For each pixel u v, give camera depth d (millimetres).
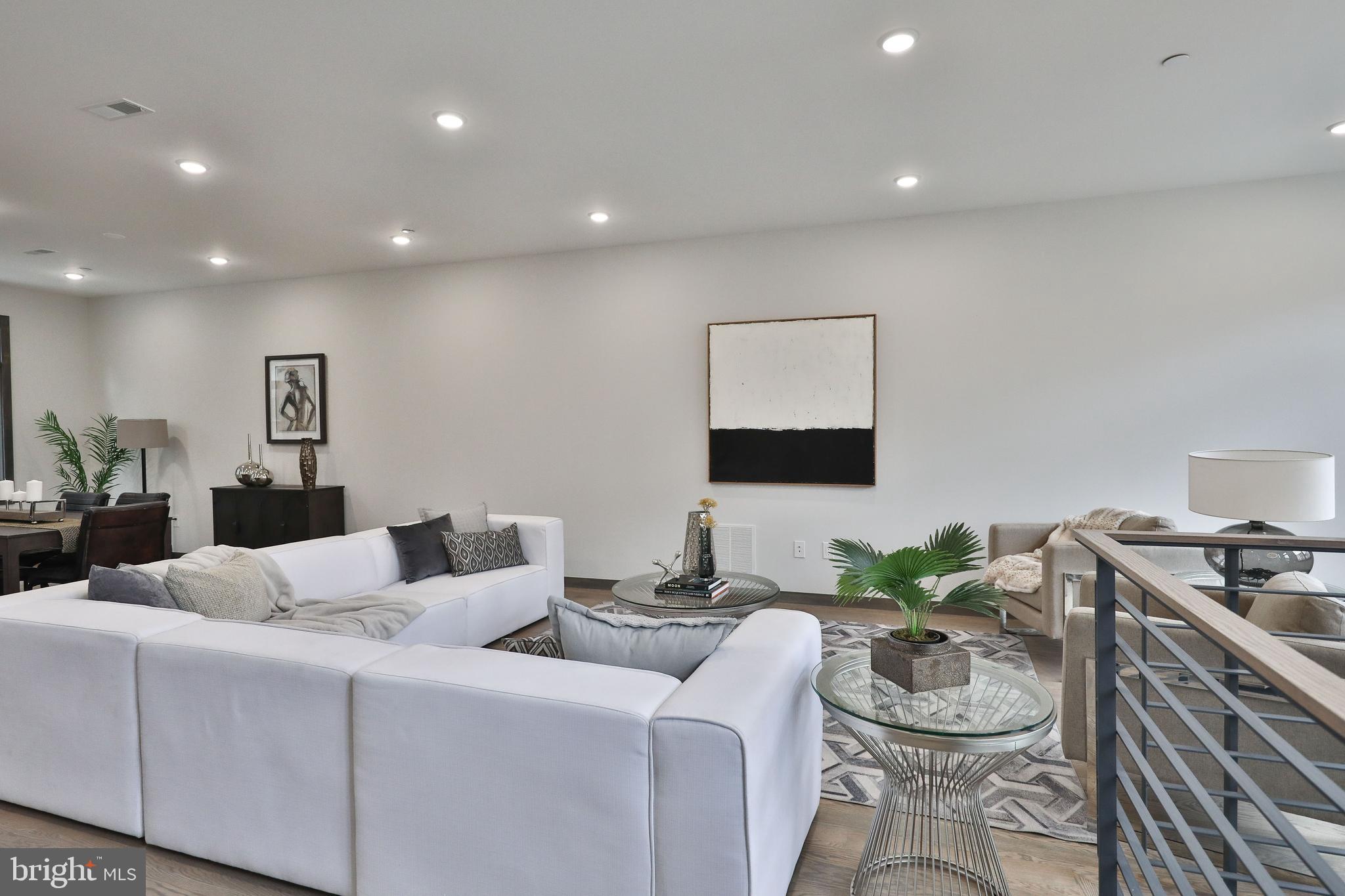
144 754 2018
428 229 4723
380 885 1735
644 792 1510
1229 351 4059
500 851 1623
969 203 4312
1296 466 2549
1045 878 1928
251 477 6004
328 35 2404
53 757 2129
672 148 3400
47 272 5852
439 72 2658
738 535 5023
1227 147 3482
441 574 4176
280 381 6199
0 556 3875
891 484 4688
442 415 5742
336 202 4141
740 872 1453
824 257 4754
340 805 1799
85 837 2098
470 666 1754
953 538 2145
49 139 3209
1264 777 1993
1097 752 1561
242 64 2584
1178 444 4160
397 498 5906
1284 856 1735
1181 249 4113
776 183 3920
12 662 2164
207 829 1947
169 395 6652
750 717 1488
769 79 2748
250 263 5613
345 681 1775
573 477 5410
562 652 1954
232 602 2727
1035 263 4363
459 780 1646
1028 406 4410
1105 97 2926
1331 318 3895
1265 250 3980
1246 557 2730
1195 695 2092
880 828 1882
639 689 1625
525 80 2729
